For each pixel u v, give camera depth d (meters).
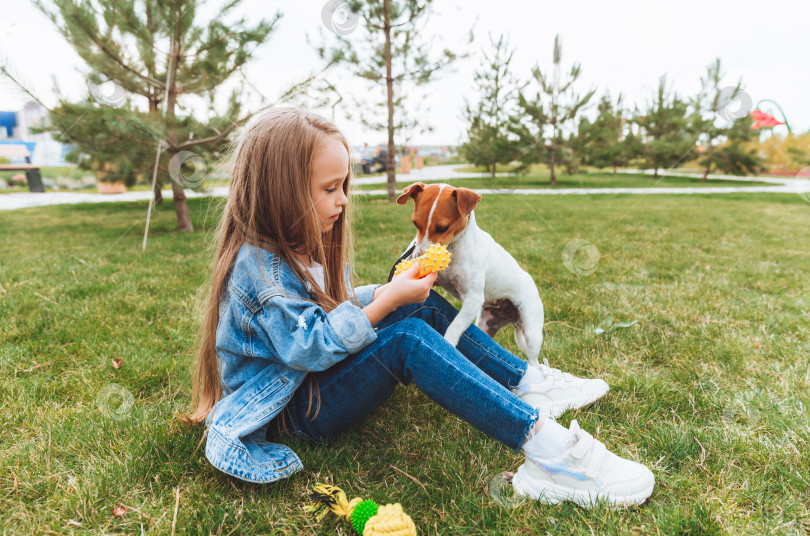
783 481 1.41
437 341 1.31
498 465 1.48
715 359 2.20
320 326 1.24
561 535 1.21
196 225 6.84
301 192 1.30
